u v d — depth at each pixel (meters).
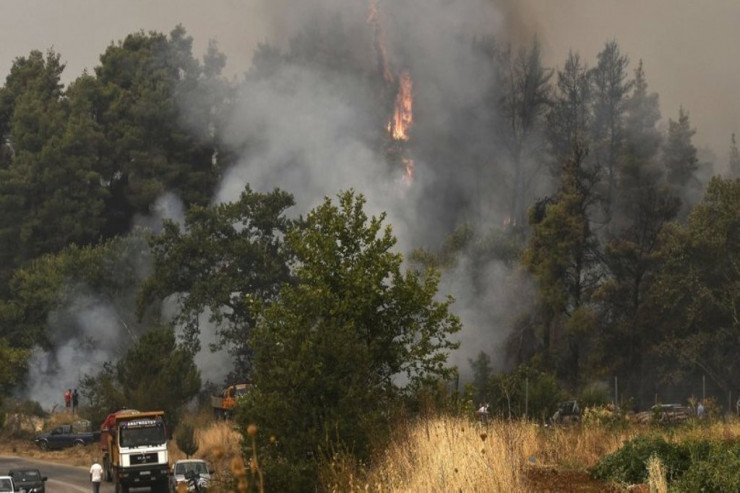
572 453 38.72
